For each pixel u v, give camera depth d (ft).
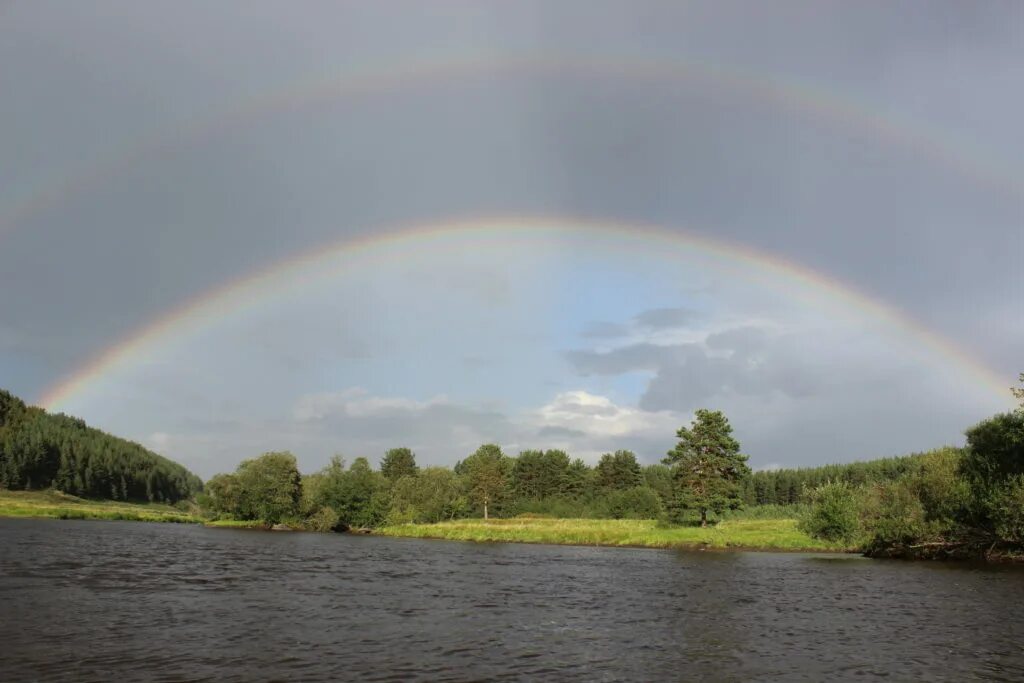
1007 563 214.28
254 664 73.41
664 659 79.87
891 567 203.21
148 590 130.62
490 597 132.77
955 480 221.87
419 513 458.09
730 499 374.63
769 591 145.07
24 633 86.58
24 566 164.35
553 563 215.51
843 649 85.87
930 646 87.76
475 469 567.59
